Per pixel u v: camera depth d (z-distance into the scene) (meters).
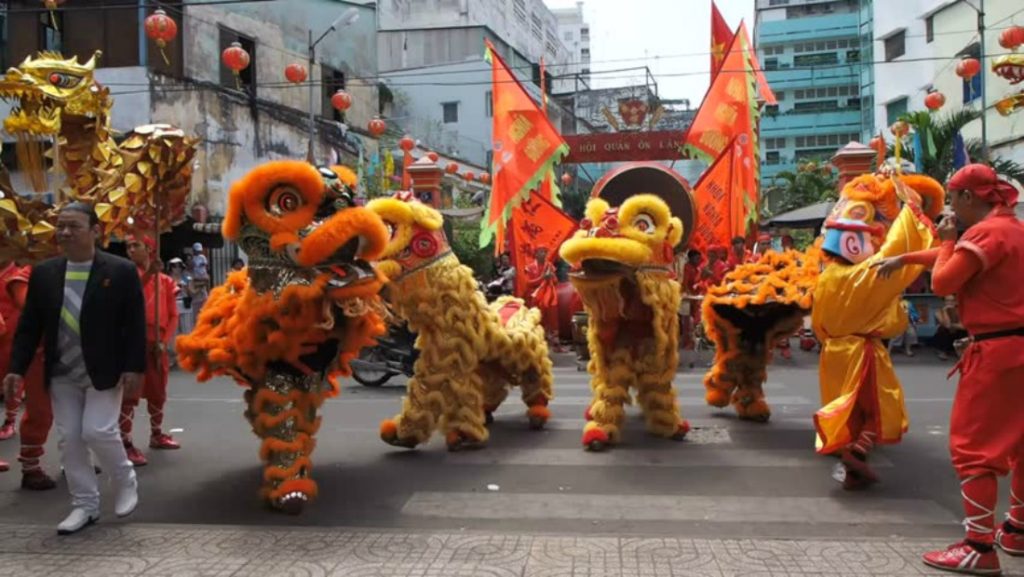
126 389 4.52
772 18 44.28
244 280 5.41
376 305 5.38
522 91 14.14
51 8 9.09
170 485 5.62
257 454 6.57
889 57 28.61
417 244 6.46
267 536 4.34
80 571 3.85
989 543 3.70
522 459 6.30
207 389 10.38
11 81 6.35
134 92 16.22
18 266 6.46
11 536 4.39
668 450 6.52
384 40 34.88
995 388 3.74
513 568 3.84
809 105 43.41
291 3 20.98
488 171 31.59
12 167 13.59
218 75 18.42
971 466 3.75
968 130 23.00
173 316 6.75
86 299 4.43
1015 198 3.92
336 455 6.52
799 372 11.41
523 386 7.46
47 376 4.52
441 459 6.34
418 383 6.56
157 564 3.94
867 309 5.27
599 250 6.18
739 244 12.36
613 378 6.68
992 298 3.78
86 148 6.81
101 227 5.91
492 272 21.66
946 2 25.19
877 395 5.30
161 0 16.83
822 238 5.77
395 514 4.94
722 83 14.35
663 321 6.61
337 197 4.89
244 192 4.70
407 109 33.50
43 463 6.33
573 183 34.75
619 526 4.68
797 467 5.95
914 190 5.70
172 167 6.40
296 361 5.00
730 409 8.30
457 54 34.38
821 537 4.38
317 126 21.22
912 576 3.69
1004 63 8.55
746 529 4.60
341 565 3.91
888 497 5.18
